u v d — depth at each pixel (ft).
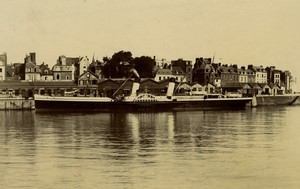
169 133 176.45
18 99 279.49
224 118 241.35
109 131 182.39
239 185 102.94
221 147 143.43
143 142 153.38
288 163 121.70
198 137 164.76
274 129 187.93
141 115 259.19
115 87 317.42
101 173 111.45
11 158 127.85
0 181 105.60
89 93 328.90
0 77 331.57
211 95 326.65
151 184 103.04
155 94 315.99
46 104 276.00
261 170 114.21
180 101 296.51
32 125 202.28
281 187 102.89
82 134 173.37
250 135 169.27
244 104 322.96
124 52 327.88
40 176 109.29
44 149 140.67
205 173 111.45
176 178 107.24
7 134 173.17
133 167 116.78
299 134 172.04
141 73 331.57
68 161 123.75
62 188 100.63
